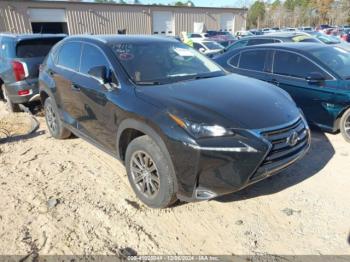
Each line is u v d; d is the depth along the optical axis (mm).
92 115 3910
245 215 3137
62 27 27562
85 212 3238
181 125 2754
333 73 4809
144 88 3316
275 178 3773
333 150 4473
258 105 3084
